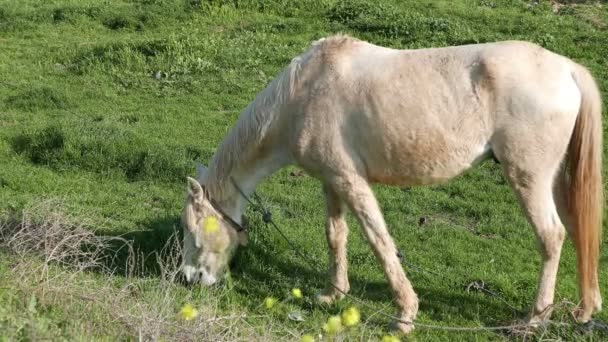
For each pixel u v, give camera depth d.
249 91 16.08
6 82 16.64
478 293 8.62
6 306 6.38
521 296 8.50
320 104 7.51
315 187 11.67
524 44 7.43
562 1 21.66
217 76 16.84
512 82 7.18
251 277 8.84
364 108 7.38
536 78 7.20
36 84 16.53
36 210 9.05
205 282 8.33
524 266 9.35
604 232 10.24
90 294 7.03
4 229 8.57
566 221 7.86
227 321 7.32
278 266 9.10
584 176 7.47
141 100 15.72
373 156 7.52
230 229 8.36
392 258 7.68
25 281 6.98
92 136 12.57
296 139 7.65
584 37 18.19
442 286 8.77
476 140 7.34
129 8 21.66
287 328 7.40
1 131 13.52
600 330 7.63
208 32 19.78
